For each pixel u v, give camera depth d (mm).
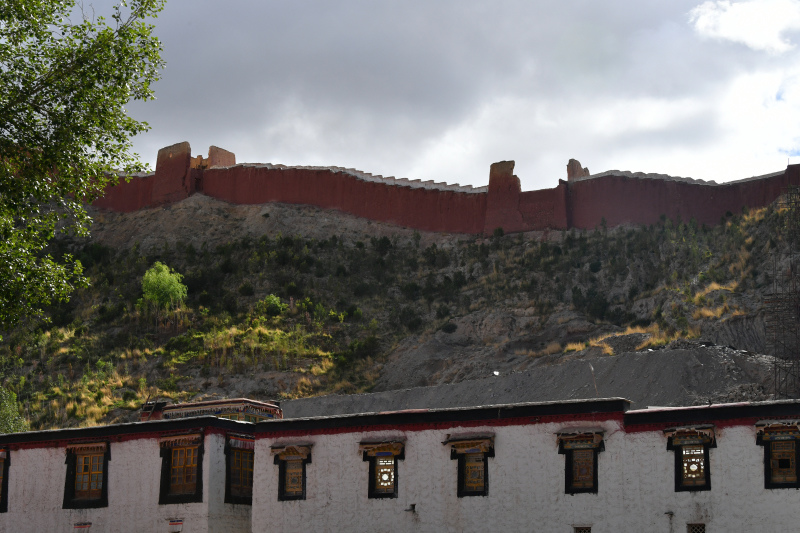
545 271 69500
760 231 63969
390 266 76375
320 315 68688
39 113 25328
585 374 47781
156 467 28188
